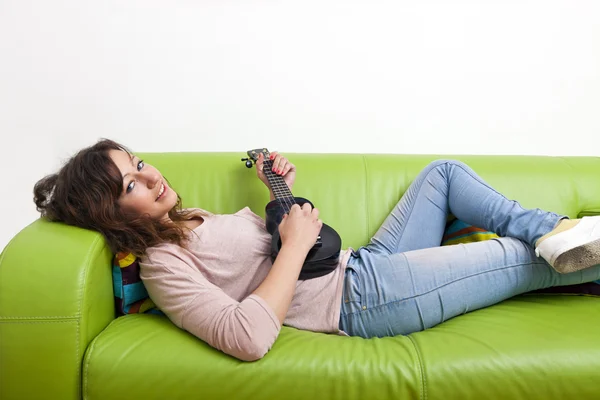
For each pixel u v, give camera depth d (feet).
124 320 3.59
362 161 5.17
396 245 4.49
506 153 6.03
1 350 3.00
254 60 5.79
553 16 5.74
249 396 2.97
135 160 3.93
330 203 4.94
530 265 3.66
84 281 3.13
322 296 3.79
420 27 5.78
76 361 3.05
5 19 5.55
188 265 3.58
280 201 4.25
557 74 5.85
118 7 5.60
